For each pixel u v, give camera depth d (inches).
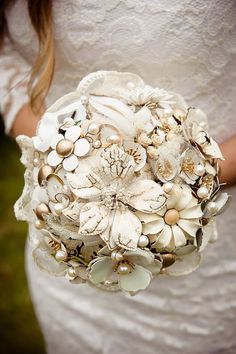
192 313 38.0
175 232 25.6
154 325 38.6
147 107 27.0
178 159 25.5
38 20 31.9
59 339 41.1
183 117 26.7
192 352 39.3
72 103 27.4
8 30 35.9
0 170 85.5
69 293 39.3
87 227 24.7
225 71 31.6
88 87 27.7
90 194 25.0
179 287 37.2
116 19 30.7
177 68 31.4
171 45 30.7
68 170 25.4
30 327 62.1
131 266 26.0
